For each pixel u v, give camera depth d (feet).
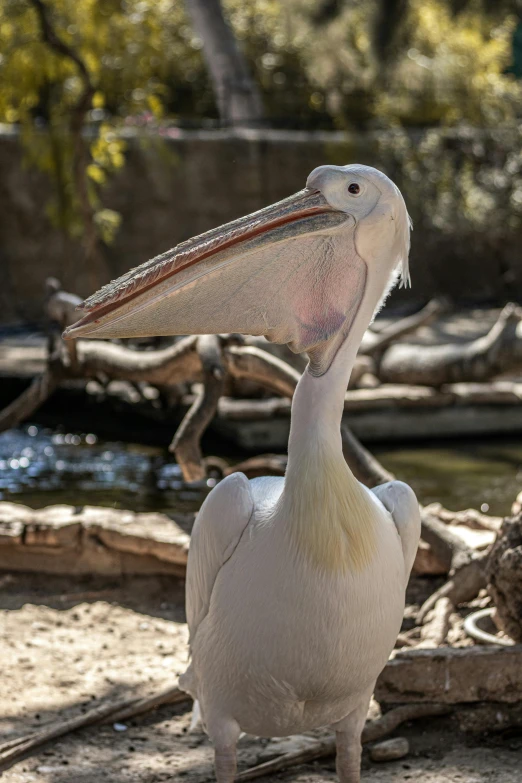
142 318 11.70
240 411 40.65
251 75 91.97
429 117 94.38
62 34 56.18
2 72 55.72
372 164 81.66
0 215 69.05
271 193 78.18
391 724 17.43
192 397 42.39
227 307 12.24
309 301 12.69
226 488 13.62
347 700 13.65
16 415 32.76
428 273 81.61
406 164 82.12
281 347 37.17
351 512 12.82
